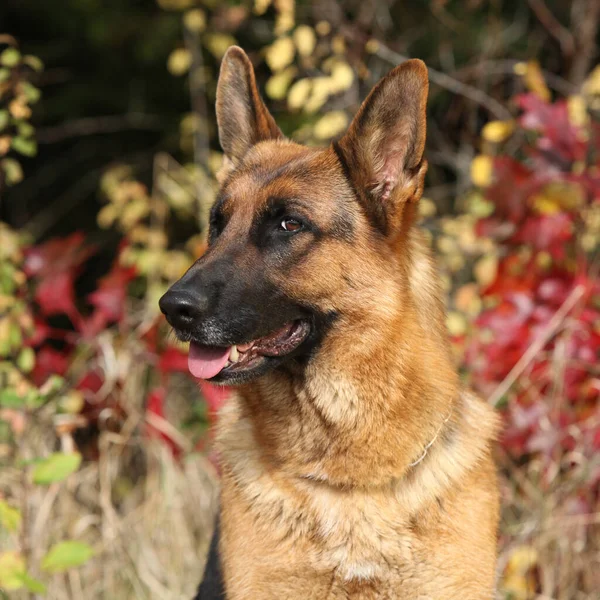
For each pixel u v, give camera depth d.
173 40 12.20
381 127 5.12
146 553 7.06
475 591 4.94
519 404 7.00
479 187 8.95
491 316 7.20
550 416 6.87
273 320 5.04
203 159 10.66
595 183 7.02
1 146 7.33
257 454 5.21
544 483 6.84
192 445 8.20
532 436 6.75
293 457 5.07
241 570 5.02
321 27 8.91
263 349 5.03
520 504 7.06
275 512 5.03
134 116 12.85
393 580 4.91
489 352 7.13
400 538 4.89
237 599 5.01
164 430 7.59
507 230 7.47
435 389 5.06
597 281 7.33
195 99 11.59
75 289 13.30
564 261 7.36
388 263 5.11
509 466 7.16
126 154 13.74
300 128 9.70
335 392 5.00
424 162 5.15
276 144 5.81
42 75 12.80
